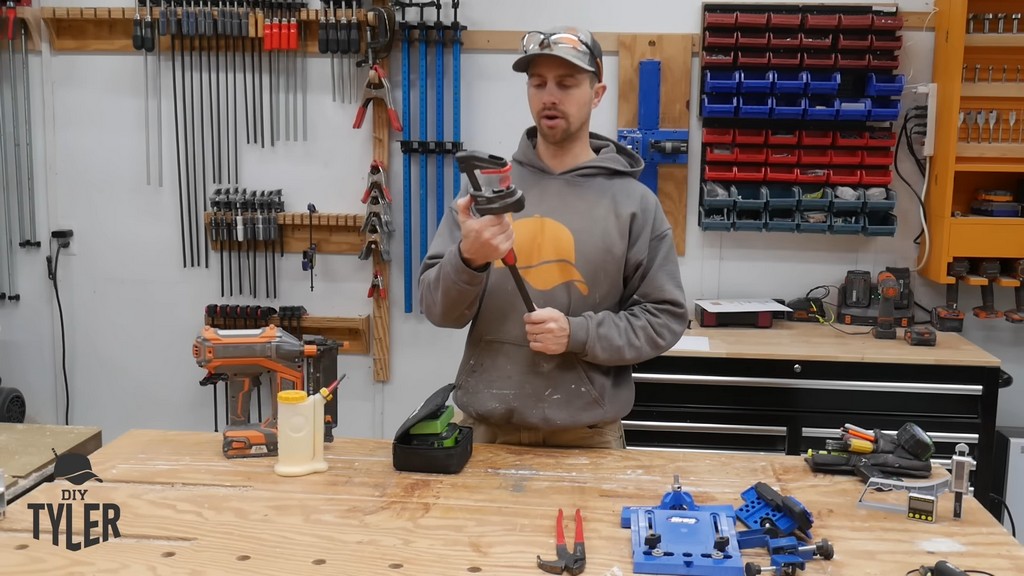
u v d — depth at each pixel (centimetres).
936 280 347
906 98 354
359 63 351
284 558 146
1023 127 342
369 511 164
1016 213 342
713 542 148
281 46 350
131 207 379
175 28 352
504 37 357
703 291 371
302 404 181
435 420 184
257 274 378
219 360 199
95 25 369
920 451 178
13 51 372
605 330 195
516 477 181
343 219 362
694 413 315
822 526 159
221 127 370
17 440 231
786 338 330
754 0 350
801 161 345
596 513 164
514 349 204
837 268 365
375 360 375
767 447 316
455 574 141
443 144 355
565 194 207
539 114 199
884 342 325
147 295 385
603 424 210
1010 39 328
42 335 391
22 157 381
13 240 387
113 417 395
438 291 189
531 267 204
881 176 344
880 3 346
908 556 148
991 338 365
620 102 358
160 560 145
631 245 208
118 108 374
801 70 341
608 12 356
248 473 182
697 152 362
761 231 361
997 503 334
